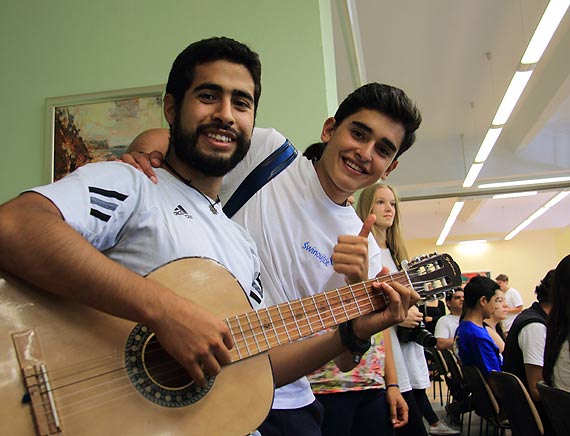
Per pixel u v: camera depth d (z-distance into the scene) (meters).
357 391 1.95
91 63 2.91
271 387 1.11
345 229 1.66
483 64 7.05
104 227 0.98
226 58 1.19
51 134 2.83
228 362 1.00
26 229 0.84
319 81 2.74
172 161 1.21
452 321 6.12
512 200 13.86
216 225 1.18
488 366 4.36
